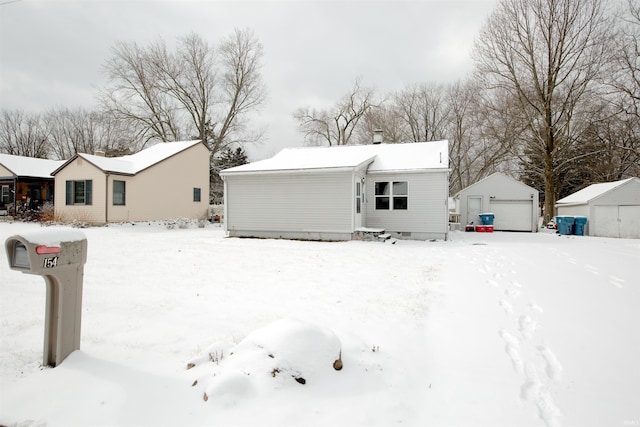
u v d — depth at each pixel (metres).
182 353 3.58
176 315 4.86
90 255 9.93
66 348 3.30
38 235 3.02
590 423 2.49
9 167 24.22
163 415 2.53
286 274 7.67
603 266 8.90
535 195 22.34
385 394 2.87
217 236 15.72
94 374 3.08
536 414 2.61
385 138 39.91
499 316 4.88
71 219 19.56
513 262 9.48
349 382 3.00
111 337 4.00
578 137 25.48
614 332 4.27
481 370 3.32
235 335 4.08
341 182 14.20
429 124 39.84
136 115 32.59
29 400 2.70
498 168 37.09
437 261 9.53
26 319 4.63
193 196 24.98
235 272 7.88
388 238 14.35
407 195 15.79
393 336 4.13
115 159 21.92
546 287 6.55
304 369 2.95
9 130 47.09
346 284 6.74
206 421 2.46
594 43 21.44
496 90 27.81
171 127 34.38
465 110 36.78
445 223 15.34
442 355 3.64
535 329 4.39
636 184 19.05
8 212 23.17
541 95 23.31
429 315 4.90
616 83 21.25
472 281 7.03
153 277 7.34
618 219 18.77
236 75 35.38
